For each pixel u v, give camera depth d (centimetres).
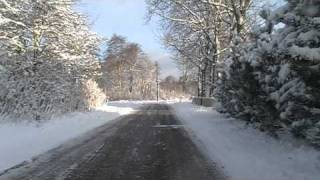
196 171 1089
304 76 1080
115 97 9950
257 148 1402
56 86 2691
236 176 1016
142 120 3006
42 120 2556
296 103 1165
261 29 1571
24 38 2597
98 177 1025
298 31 1174
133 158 1306
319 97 1096
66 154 1389
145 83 12356
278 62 1302
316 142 1163
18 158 1293
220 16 3972
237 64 1817
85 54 3416
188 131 2145
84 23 3181
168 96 13038
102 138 1850
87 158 1309
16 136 1831
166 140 1769
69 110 3353
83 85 3750
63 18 2750
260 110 1584
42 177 1026
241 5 3297
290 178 967
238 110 1962
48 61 2695
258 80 1540
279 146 1373
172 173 1067
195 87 9275
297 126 1179
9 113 2473
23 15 2584
